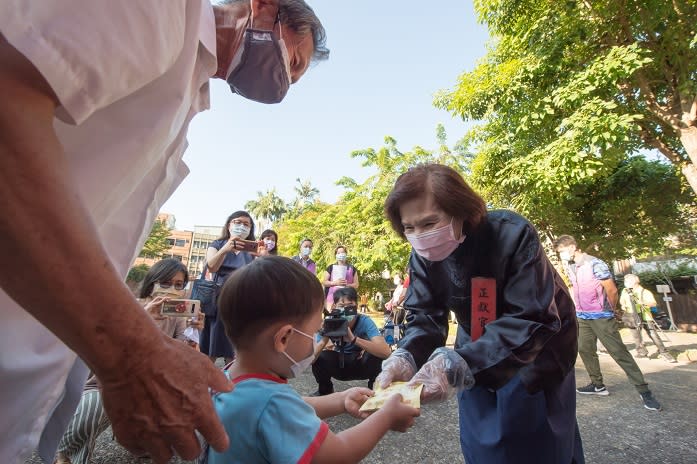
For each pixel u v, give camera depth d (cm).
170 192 120
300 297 108
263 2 109
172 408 60
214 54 97
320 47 130
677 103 665
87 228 52
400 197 136
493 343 121
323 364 337
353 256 1419
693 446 258
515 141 794
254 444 93
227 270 352
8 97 48
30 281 48
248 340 107
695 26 586
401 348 155
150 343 57
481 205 133
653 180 1073
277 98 123
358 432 103
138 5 61
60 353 82
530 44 744
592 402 371
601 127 600
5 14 47
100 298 51
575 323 144
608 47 683
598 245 1099
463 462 230
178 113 87
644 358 636
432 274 158
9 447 75
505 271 134
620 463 233
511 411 127
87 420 183
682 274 1211
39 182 48
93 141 74
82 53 53
